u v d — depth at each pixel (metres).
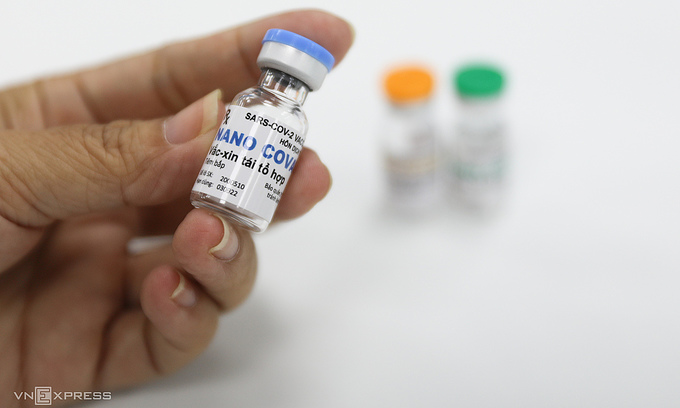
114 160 0.28
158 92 0.33
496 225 0.36
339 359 0.33
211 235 0.28
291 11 0.31
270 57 0.27
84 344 0.31
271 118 0.27
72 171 0.28
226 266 0.29
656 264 0.35
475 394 0.32
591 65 0.40
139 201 0.29
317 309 0.34
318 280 0.35
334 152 0.38
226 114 0.28
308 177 0.30
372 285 0.35
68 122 0.33
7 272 0.31
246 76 0.32
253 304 0.34
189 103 0.33
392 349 0.33
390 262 0.35
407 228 0.36
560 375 0.33
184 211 0.33
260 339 0.33
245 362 0.33
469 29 0.41
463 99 0.35
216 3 0.43
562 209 0.36
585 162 0.37
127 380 0.32
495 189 0.36
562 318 0.34
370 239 0.36
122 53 0.41
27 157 0.28
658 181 0.36
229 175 0.27
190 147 0.28
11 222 0.29
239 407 0.32
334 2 0.43
